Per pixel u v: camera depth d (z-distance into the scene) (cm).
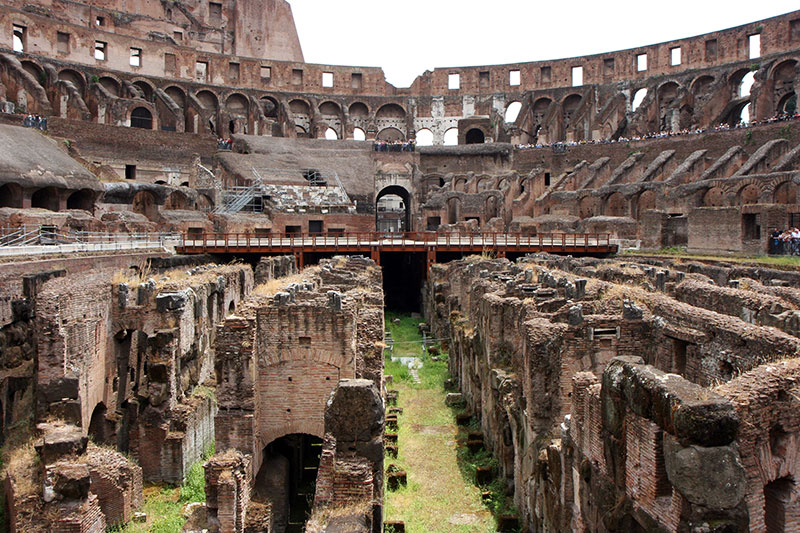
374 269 4244
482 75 12200
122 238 5422
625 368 1073
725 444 867
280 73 11719
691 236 6184
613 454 1112
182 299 2316
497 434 2144
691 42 10331
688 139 8619
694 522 866
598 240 6600
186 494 2012
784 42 9219
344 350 1683
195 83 10881
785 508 976
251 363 1608
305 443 1989
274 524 1722
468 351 2852
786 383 979
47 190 6106
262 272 4591
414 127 12119
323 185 8881
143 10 11644
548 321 1783
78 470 1430
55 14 10419
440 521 1819
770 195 6125
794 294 2053
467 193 9381
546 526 1531
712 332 1534
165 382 2158
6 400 2128
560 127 11288
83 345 2072
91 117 9588
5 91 8369
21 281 2298
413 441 2456
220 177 8956
